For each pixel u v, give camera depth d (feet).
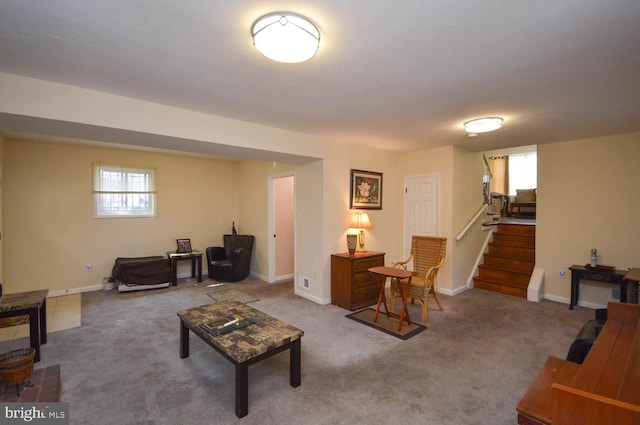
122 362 9.15
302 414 6.88
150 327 11.84
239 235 21.01
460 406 7.16
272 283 18.90
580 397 3.72
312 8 4.91
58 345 10.26
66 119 8.11
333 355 9.59
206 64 6.91
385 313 13.42
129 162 18.30
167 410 7.01
